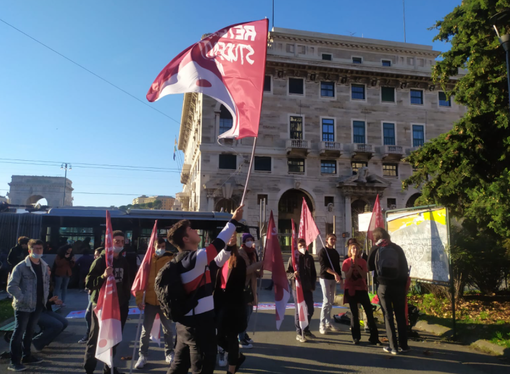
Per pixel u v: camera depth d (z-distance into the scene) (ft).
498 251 34.32
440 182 40.40
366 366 18.90
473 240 35.76
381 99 126.00
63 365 19.33
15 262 36.04
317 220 116.47
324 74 122.42
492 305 31.50
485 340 21.94
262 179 114.62
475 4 36.88
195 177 130.00
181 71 17.31
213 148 112.68
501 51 35.60
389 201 122.01
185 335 11.92
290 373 17.93
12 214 54.08
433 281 25.68
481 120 37.09
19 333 18.65
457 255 33.76
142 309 17.49
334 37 124.57
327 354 20.88
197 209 113.39
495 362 19.42
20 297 18.66
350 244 24.27
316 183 118.21
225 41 16.79
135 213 57.16
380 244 21.91
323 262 25.61
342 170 120.78
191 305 11.75
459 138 38.91
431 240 26.17
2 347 22.45
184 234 12.68
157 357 20.70
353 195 118.93
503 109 34.99
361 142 123.13
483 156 37.37
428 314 29.71
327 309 25.44
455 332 23.79
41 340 21.21
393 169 124.36
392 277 21.06
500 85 35.70
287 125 118.32
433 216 26.08
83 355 20.98
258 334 25.39
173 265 12.07
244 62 16.16
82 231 55.62
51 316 21.89
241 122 15.65
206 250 12.21
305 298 24.30
